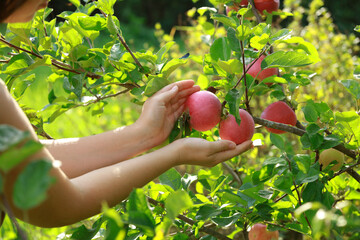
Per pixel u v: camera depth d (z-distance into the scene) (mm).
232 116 1203
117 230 817
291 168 1317
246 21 1438
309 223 1212
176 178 1429
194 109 1176
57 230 2125
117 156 1136
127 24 8945
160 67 1349
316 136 1307
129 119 3285
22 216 888
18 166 781
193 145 1089
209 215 1293
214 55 1382
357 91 1378
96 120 3449
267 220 1307
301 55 1226
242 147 1175
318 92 2357
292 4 3561
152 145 1174
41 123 1521
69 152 1116
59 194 869
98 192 942
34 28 1500
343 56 2914
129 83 1422
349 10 6453
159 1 9414
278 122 1358
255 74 1351
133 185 992
